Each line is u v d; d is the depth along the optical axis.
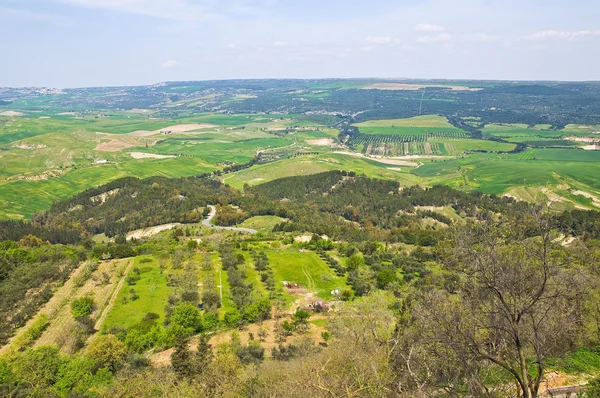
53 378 49.53
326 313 67.81
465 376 19.02
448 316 19.33
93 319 67.62
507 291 17.86
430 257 94.38
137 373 46.06
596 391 23.22
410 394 20.52
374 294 60.88
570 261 19.77
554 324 19.34
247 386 39.25
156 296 75.06
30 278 82.25
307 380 27.53
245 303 68.75
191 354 49.41
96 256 97.56
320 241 107.31
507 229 20.23
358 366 26.17
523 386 17.02
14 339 62.06
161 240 116.94
